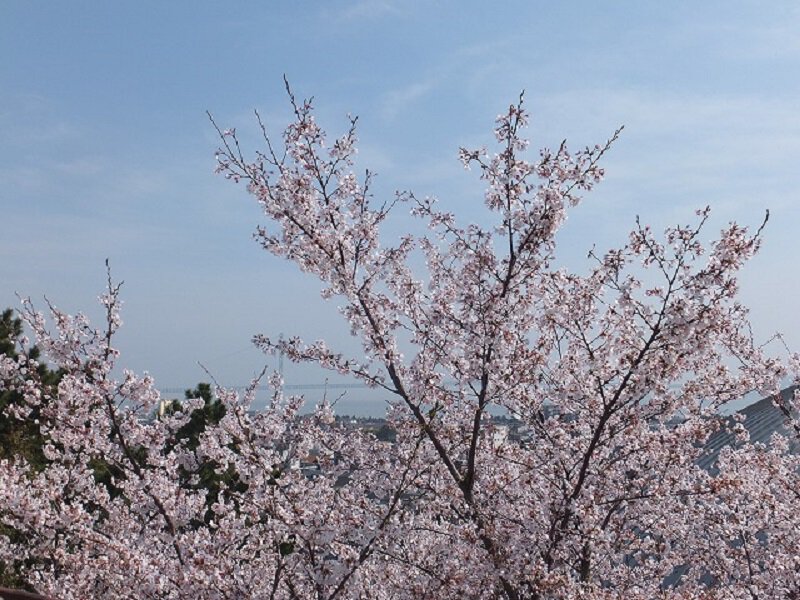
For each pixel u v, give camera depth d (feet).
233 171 30.76
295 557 27.48
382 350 30.76
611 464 31.07
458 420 32.78
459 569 28.66
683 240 25.79
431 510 32.71
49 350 31.91
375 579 30.78
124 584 28.45
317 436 33.12
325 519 27.14
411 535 30.99
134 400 32.45
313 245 30.53
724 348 34.60
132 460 31.78
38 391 32.53
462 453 33.53
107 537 32.22
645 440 30.48
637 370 26.96
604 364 28.58
